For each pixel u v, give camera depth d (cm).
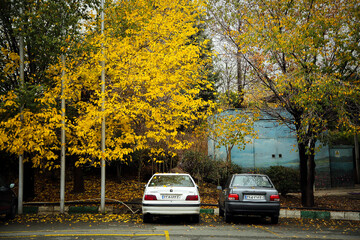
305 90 1066
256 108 1344
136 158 1730
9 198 988
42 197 1423
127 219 1024
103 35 1073
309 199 1407
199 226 910
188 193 912
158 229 838
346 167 2106
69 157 1711
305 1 1221
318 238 746
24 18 1041
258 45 1198
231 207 942
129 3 1153
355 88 1065
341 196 1778
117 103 1041
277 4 1233
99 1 1142
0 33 1145
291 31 1199
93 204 1288
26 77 1180
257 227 916
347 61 1155
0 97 1006
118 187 1689
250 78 1331
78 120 1069
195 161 1844
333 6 1214
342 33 1163
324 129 1278
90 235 743
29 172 1331
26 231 802
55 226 886
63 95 1060
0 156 1576
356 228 959
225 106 1409
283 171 1677
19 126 998
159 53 1057
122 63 1052
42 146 1083
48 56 1080
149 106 1040
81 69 1059
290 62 1287
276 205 934
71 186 1680
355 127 1091
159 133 1070
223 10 1335
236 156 1928
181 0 1162
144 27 1088
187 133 1684
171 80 1050
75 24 1092
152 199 902
